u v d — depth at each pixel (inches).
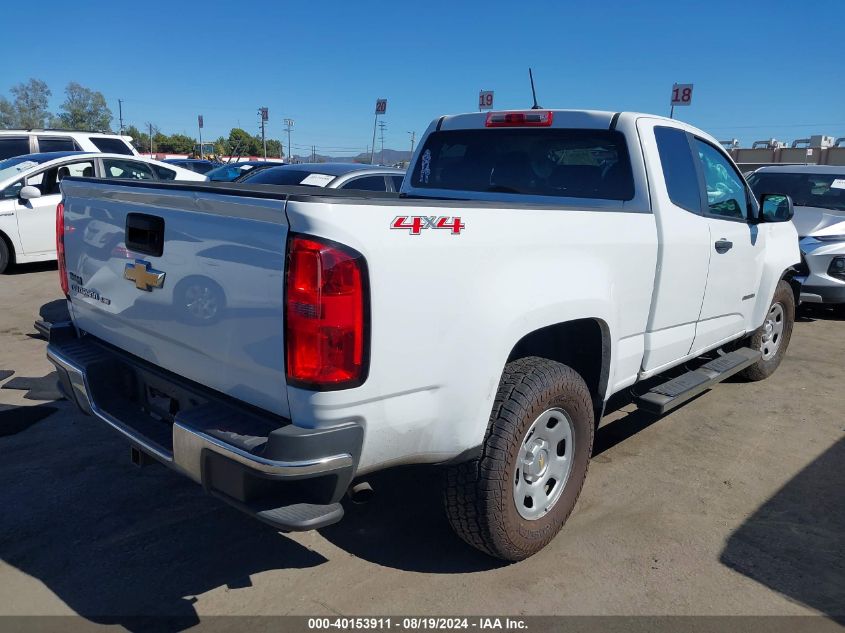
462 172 185.6
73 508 145.7
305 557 130.6
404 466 109.0
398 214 97.3
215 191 101.5
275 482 97.8
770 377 249.4
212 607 115.7
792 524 146.3
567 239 125.0
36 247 406.3
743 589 123.5
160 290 115.2
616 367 145.6
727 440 190.7
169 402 121.0
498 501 117.3
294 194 96.0
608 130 158.9
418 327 101.0
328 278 91.1
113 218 124.6
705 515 149.1
